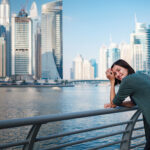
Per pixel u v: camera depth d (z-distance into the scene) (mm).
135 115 2326
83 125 19547
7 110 38438
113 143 2213
